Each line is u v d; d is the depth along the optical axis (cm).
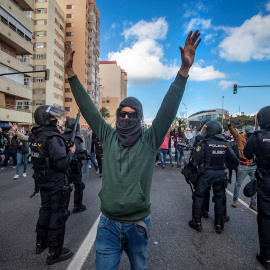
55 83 4656
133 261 165
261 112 299
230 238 336
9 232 349
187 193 584
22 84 2628
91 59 5844
